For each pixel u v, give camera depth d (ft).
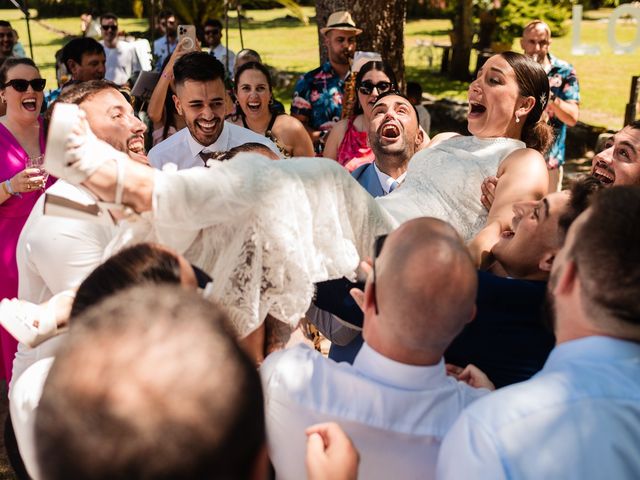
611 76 50.52
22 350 7.08
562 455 4.14
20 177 11.08
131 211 4.56
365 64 14.93
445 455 4.41
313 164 5.38
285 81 47.93
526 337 5.90
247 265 5.04
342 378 4.83
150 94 17.40
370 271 4.90
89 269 7.12
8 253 11.39
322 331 6.84
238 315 5.10
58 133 4.16
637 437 4.18
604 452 4.13
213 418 2.34
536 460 4.14
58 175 4.35
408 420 4.77
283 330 5.93
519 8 53.21
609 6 83.30
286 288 5.18
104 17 32.04
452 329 4.55
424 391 4.81
